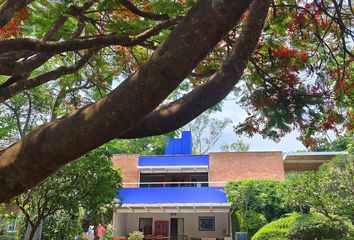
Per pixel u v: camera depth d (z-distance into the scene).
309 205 13.77
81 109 2.09
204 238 24.75
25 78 4.91
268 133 5.95
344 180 12.88
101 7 5.75
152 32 4.72
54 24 5.66
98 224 22.31
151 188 23.44
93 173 9.39
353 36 5.88
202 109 2.65
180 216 26.08
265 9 2.65
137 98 1.92
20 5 3.94
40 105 13.73
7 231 18.77
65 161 2.15
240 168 25.03
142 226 26.11
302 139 6.33
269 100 5.88
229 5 1.76
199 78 7.24
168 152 29.59
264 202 19.98
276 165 24.83
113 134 2.03
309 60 6.84
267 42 6.84
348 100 6.22
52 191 9.16
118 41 4.39
